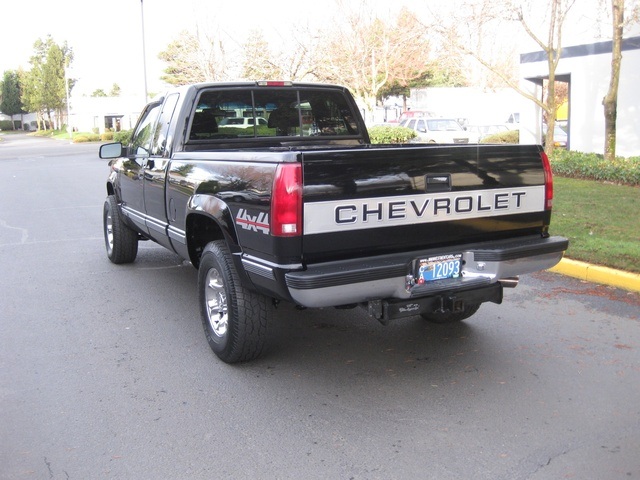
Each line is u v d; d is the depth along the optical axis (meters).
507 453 3.69
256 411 4.27
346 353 5.25
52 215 13.00
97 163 29.02
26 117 117.81
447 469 3.54
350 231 4.14
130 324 6.03
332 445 3.81
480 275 4.59
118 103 76.00
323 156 4.02
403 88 43.25
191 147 5.86
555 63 15.58
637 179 12.40
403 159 4.27
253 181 4.24
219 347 5.02
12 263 8.59
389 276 4.15
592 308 6.24
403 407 4.28
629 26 14.98
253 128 6.16
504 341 5.44
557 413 4.16
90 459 3.71
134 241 8.12
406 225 4.32
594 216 9.54
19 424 4.13
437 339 5.52
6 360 5.19
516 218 4.82
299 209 3.97
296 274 3.97
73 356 5.26
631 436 3.85
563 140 24.23
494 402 4.33
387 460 3.64
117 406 4.36
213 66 24.77
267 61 24.03
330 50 24.73
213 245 5.00
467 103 39.88
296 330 5.82
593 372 4.78
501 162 4.68
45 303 6.72
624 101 16.42
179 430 4.03
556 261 4.89
